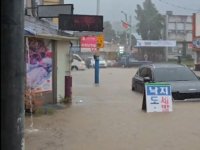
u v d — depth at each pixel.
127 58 71.00
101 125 12.30
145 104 15.31
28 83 15.16
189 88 17.31
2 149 3.58
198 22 60.88
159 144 9.78
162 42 91.50
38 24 17.31
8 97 3.60
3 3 3.59
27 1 19.12
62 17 17.94
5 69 3.59
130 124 12.43
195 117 13.63
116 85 27.92
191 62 79.56
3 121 3.59
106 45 97.81
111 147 9.49
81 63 50.47
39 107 14.83
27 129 11.59
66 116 14.04
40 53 16.08
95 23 18.31
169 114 14.36
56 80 17.20
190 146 9.58
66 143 9.89
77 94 21.88
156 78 18.72
